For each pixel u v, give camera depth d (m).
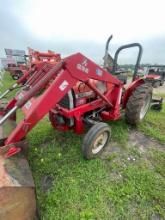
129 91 3.47
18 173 1.48
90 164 2.53
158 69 12.34
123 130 3.55
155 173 2.44
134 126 3.71
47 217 1.77
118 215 1.83
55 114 2.80
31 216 1.51
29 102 2.03
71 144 3.03
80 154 2.75
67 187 2.13
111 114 3.22
